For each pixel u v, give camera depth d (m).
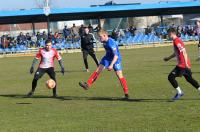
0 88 21.25
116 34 63.00
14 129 11.41
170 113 12.62
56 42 60.03
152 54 44.16
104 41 15.79
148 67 28.69
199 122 11.28
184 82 19.42
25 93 18.91
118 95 16.94
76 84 21.33
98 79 23.00
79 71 28.95
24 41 60.09
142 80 21.34
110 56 15.78
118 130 10.83
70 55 51.53
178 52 14.75
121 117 12.39
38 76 17.48
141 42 63.78
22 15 59.19
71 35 61.56
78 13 62.66
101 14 66.38
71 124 11.73
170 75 14.83
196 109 13.03
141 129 10.83
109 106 14.37
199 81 19.89
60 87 20.42
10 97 17.77
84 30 28.22
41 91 19.28
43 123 12.03
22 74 28.70
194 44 62.12
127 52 50.97
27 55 57.97
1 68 35.44
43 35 60.44
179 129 10.65
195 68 25.98
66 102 15.73
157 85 19.17
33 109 14.48
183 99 15.09
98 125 11.46
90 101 15.69
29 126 11.71
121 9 63.00
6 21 62.69
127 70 27.14
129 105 14.38
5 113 13.91
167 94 16.45
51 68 17.56
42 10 59.66
